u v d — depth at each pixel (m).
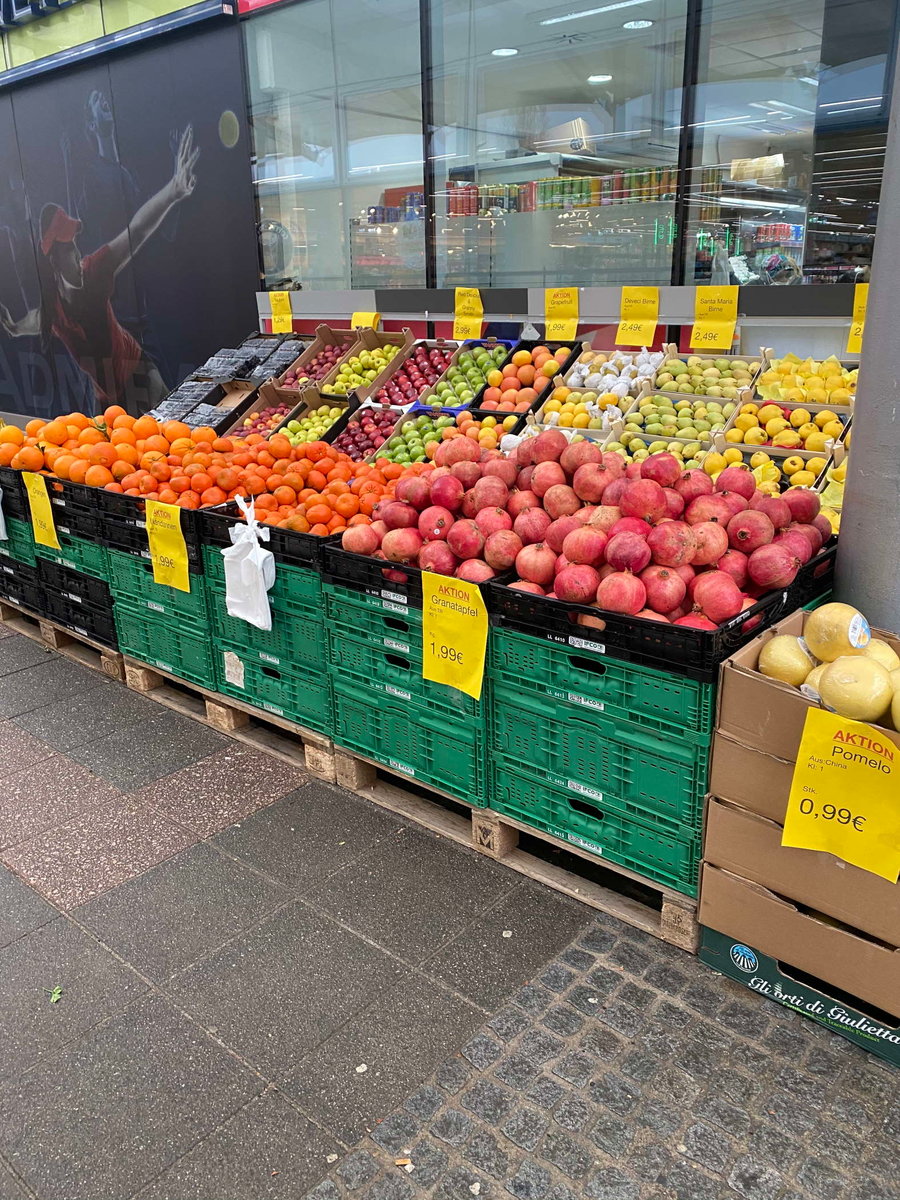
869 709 2.19
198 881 3.28
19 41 10.71
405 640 3.33
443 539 3.22
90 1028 2.63
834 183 6.06
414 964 2.83
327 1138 2.25
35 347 12.39
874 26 5.59
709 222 6.68
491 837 3.30
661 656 2.56
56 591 5.29
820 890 2.39
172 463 4.64
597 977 2.74
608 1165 2.14
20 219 11.69
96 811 3.76
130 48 9.42
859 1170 2.11
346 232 9.16
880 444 2.66
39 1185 2.16
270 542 3.72
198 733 4.41
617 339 5.77
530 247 7.72
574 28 7.12
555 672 2.87
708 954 2.75
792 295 5.25
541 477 3.25
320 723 3.87
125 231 10.36
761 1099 2.30
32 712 4.69
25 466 5.10
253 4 8.20
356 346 6.98
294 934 2.99
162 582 4.30
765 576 2.74
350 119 8.66
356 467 4.56
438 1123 2.27
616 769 2.81
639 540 2.68
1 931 3.06
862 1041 2.44
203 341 10.06
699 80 6.41
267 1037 2.57
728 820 2.54
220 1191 2.12
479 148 7.94
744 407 4.75
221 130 8.90
